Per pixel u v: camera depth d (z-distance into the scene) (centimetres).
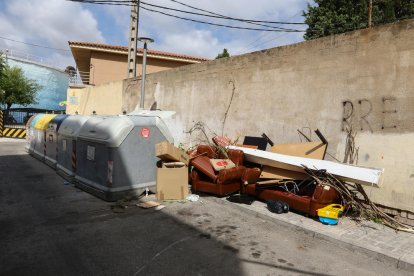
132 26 1709
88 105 1998
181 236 492
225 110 931
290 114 750
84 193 722
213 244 466
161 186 673
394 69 569
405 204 548
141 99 1291
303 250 459
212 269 393
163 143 669
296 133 736
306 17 2083
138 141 693
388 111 576
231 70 913
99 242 462
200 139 1020
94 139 696
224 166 699
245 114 866
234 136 898
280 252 448
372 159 596
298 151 690
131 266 394
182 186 684
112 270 383
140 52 2461
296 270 399
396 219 560
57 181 840
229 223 556
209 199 692
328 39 674
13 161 1142
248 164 738
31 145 1297
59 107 4738
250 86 853
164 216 582
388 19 1759
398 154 560
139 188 700
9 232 492
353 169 572
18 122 3147
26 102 3566
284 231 529
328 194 558
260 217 591
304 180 620
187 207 637
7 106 3491
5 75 2997
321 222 550
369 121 604
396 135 564
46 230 502
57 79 4697
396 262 420
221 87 948
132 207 630
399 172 558
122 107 1567
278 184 651
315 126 696
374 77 598
